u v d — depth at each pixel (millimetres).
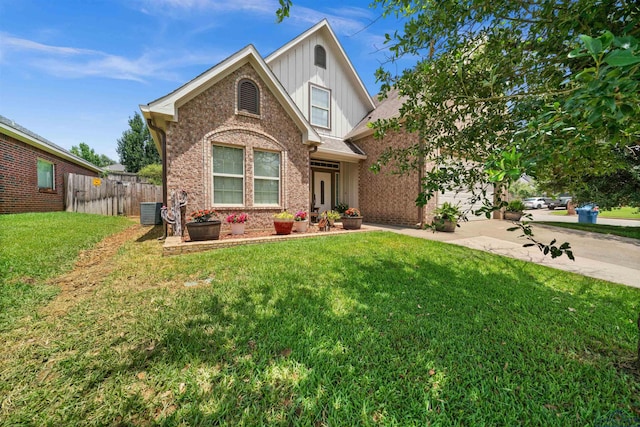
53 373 1879
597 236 7688
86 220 9258
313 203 12430
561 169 2066
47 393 1700
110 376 1855
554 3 1784
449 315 2826
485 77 2264
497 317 2793
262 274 4008
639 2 1414
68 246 5383
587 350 2232
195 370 1920
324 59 12297
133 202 14000
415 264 4750
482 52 2414
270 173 8445
